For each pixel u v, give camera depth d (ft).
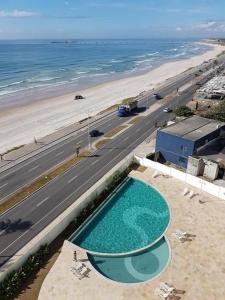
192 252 103.65
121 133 225.56
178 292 88.22
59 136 224.53
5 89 419.95
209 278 93.04
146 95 350.43
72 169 169.17
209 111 251.80
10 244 110.93
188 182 148.15
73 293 89.04
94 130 224.74
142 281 94.79
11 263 101.60
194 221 119.85
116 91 398.01
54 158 185.26
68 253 104.58
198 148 168.66
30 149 200.85
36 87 437.99
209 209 127.44
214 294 87.61
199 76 472.85
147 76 529.45
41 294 88.89
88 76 543.80
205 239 109.70
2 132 244.83
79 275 94.99
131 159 169.17
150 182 150.00
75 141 213.05
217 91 325.01
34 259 100.12
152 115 269.64
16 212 130.21
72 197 141.08
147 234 116.37
